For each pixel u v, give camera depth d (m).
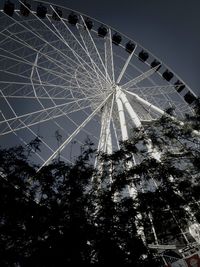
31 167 14.48
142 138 19.11
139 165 16.75
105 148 28.59
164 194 15.52
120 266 12.46
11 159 14.45
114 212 14.20
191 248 20.30
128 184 16.00
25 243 12.45
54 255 11.98
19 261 12.03
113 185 15.53
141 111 34.28
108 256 12.50
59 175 14.75
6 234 12.46
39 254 11.99
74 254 12.16
